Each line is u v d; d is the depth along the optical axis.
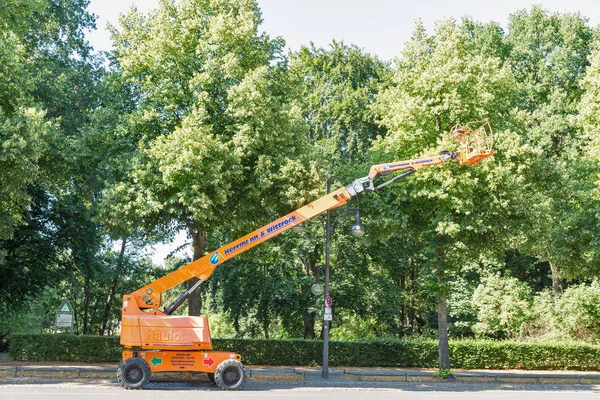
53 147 23.64
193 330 17.16
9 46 23.27
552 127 43.59
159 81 23.72
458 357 29.50
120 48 24.97
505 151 23.83
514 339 37.59
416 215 25.30
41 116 20.23
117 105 24.53
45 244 31.00
